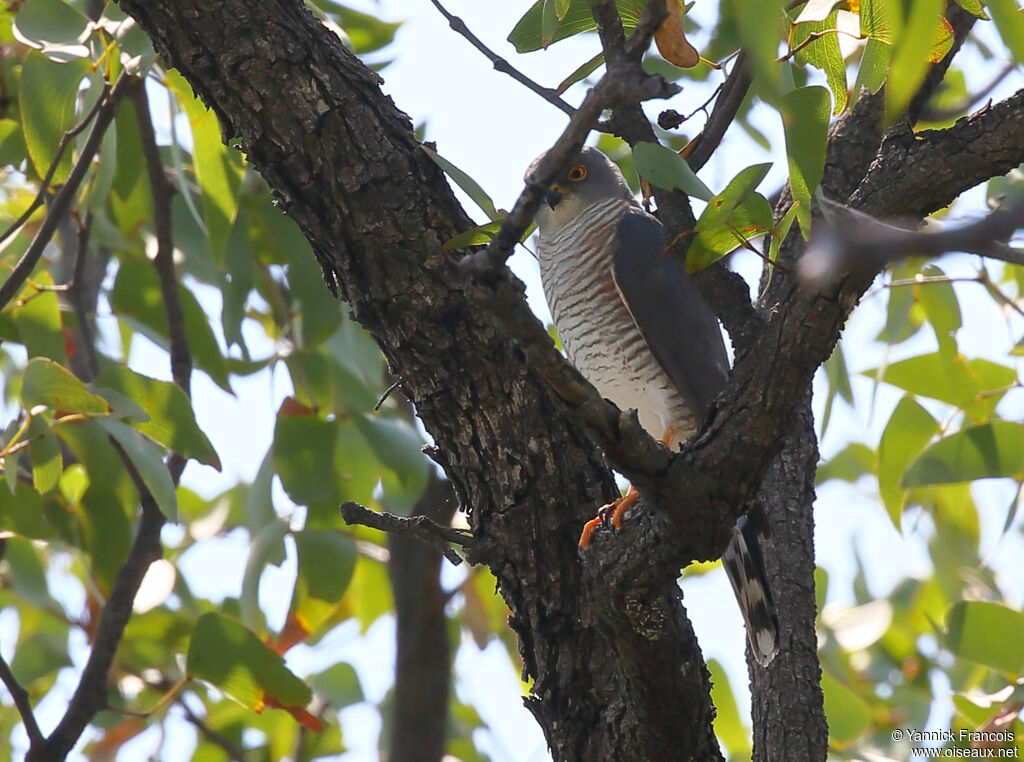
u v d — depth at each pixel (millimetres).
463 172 5691
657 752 5816
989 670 9336
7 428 8070
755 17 3418
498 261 4340
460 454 6172
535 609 6152
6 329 9219
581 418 4840
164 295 9109
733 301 6680
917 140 5332
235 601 11125
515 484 6086
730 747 9789
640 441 4934
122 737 10055
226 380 9648
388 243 5895
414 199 5934
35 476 8164
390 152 5930
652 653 5477
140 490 8672
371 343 10039
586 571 5531
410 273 5914
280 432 9078
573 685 6059
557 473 6082
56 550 11281
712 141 6965
